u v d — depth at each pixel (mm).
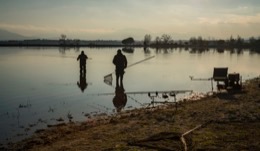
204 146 9562
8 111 16094
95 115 15406
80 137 11242
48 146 10422
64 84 26500
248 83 25000
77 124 13555
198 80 29859
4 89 23406
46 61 54438
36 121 14109
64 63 50688
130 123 12992
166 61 58875
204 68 43781
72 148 9859
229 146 9539
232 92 20406
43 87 24656
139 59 62438
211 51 120188
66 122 13992
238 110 14586
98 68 42750
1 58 60062
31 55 72625
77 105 17828
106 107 17359
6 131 12438
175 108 16016
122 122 13281
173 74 35500
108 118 14680
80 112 16078
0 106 17281
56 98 19906
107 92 22422
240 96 18656
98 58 66125
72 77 31766
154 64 51125
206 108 15406
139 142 10109
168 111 15102
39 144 10758
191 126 12039
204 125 12000
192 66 47219
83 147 9898
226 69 22438
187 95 21188
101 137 10992
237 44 180375
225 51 121125
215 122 12484
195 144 9758
